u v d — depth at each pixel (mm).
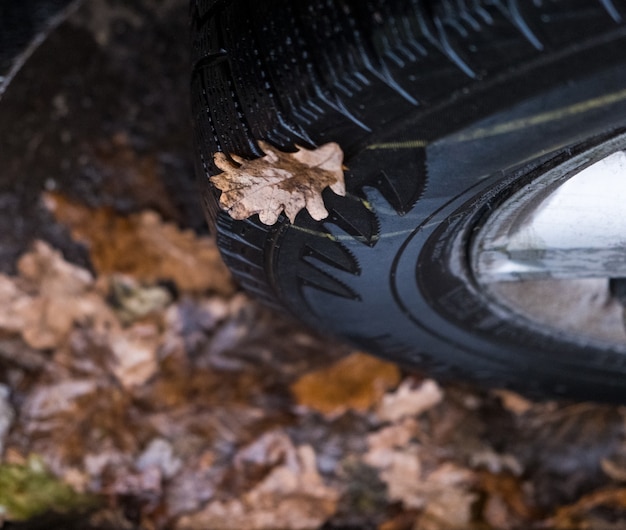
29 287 936
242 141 553
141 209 960
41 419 914
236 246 672
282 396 950
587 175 677
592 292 791
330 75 492
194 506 921
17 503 890
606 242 708
